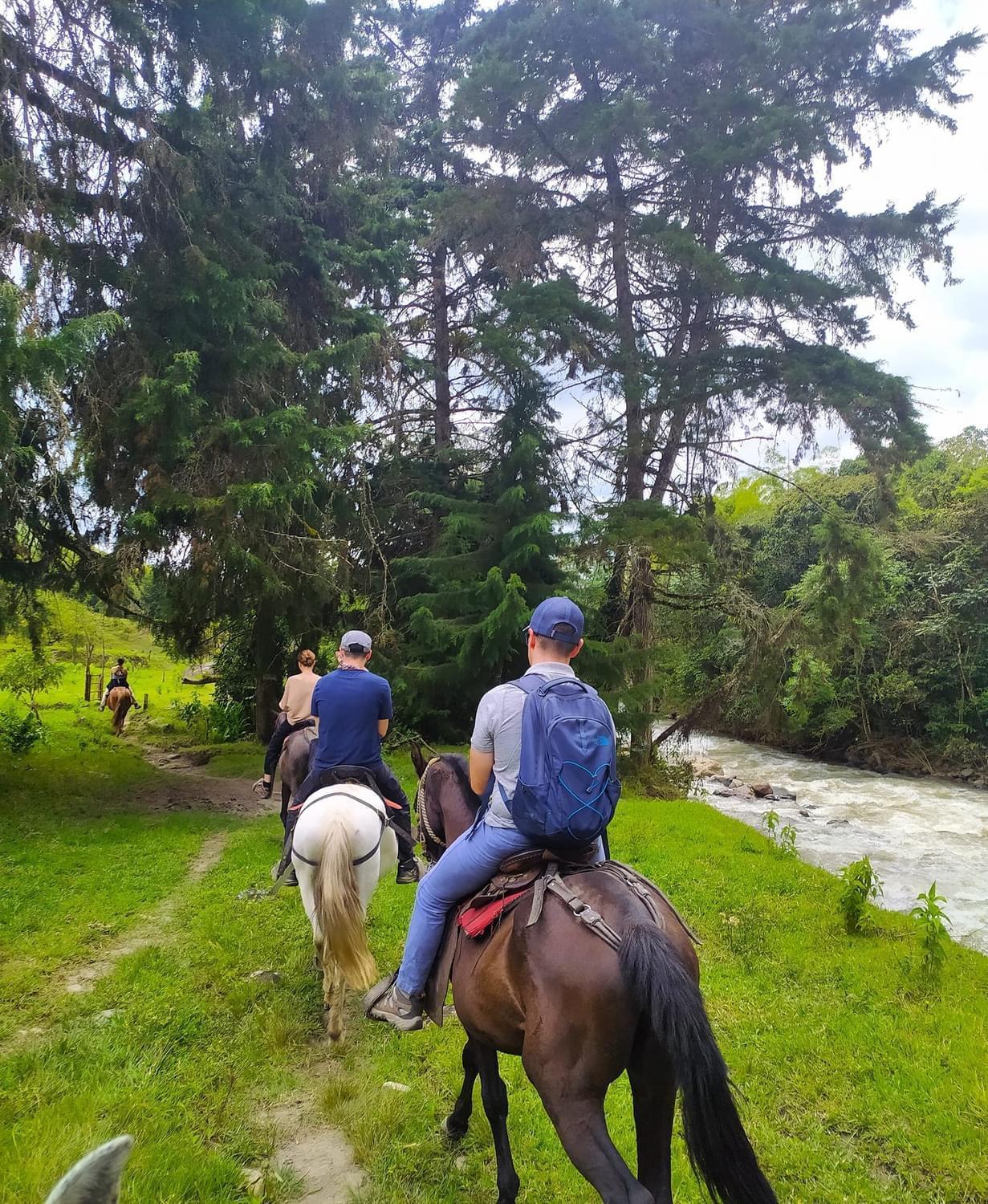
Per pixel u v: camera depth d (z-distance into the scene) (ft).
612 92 51.37
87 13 31.01
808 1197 11.65
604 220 52.34
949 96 48.14
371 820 15.98
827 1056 15.79
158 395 31.45
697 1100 7.29
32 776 41.50
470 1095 12.80
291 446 36.11
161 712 70.90
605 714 9.68
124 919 22.82
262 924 22.22
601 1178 7.46
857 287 48.98
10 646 60.90
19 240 29.86
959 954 22.90
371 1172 12.12
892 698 72.02
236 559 35.68
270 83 36.37
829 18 47.57
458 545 53.93
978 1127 13.43
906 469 67.00
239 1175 11.65
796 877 29.45
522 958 8.79
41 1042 15.43
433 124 61.46
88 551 37.68
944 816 52.21
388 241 50.70
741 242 52.34
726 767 71.26
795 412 50.67
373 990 12.24
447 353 62.28
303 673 24.79
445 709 55.11
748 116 47.78
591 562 51.01
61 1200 3.08
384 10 61.67
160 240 35.45
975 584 69.72
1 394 25.54
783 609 53.67
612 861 10.34
